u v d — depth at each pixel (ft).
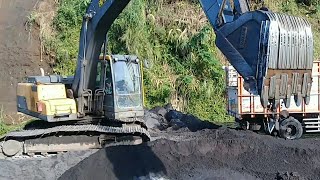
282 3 70.08
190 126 47.06
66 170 30.78
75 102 34.55
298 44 19.12
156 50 60.23
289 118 43.34
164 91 57.47
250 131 41.22
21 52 56.24
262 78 19.06
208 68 59.21
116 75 35.19
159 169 29.53
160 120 48.85
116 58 35.32
